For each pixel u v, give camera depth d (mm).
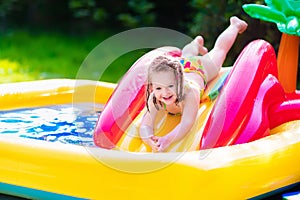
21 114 5574
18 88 5875
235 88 4648
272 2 5152
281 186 4207
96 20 12312
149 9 11766
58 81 6121
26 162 3967
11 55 10422
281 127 4816
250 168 3947
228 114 4480
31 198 3996
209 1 7793
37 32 12234
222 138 4348
